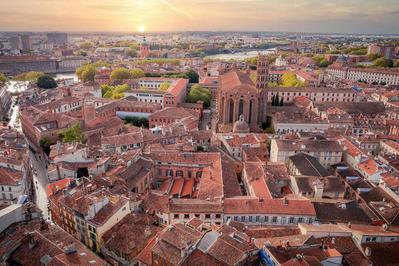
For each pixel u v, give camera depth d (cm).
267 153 15488
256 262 7300
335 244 7988
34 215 9062
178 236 7850
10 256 7550
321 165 13525
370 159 13888
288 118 19988
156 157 13588
